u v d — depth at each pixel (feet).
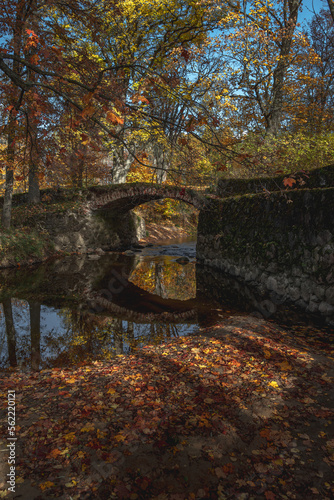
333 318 19.36
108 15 11.89
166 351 13.89
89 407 9.09
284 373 11.30
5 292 27.58
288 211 25.52
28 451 7.25
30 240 41.96
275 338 15.25
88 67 9.78
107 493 6.17
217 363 12.12
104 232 55.16
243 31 44.04
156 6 48.01
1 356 15.15
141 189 48.08
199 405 9.30
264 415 8.84
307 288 22.21
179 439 7.77
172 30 52.65
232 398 9.67
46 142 10.70
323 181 24.11
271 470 6.89
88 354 15.35
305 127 49.67
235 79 48.16
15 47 10.55
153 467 6.86
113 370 12.08
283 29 45.60
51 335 18.08
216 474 6.75
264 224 29.17
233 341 14.44
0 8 10.41
